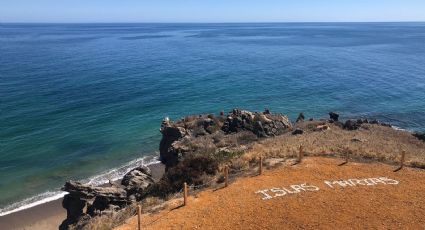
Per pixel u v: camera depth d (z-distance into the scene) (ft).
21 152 178.50
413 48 598.75
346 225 70.69
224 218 74.18
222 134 165.58
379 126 181.06
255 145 134.51
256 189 85.46
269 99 278.26
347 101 270.87
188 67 410.52
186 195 81.00
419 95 282.56
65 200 118.01
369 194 82.89
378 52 542.98
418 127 217.77
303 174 93.15
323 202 79.20
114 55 518.78
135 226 75.00
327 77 352.28
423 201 79.82
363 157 107.24
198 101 273.13
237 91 301.02
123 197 115.85
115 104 261.03
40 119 224.33
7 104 251.80
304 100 274.98
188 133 169.37
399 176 92.99
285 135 157.38
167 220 75.20
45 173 159.63
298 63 440.04
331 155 107.96
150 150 187.11
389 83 322.96
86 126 216.33
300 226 70.49
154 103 265.95
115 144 192.95
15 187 147.54
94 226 86.02
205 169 99.91
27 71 374.22
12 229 122.21
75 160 173.06
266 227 70.49
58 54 524.11
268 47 629.10
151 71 385.91
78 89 300.81
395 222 71.67
